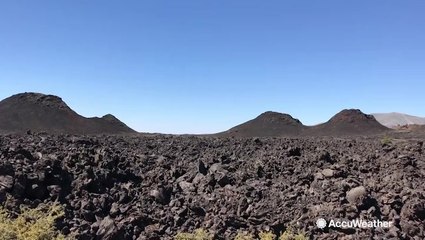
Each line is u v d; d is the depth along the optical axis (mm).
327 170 22938
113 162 21969
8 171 17250
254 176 23250
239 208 18375
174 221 17578
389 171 24844
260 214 17922
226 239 16406
